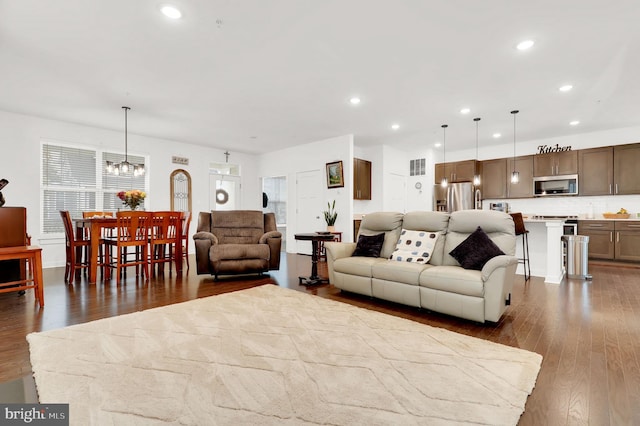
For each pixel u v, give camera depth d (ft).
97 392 5.20
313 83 12.55
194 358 6.43
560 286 12.98
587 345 7.29
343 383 5.56
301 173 24.00
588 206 20.21
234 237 15.84
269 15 8.21
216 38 9.31
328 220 21.07
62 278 14.23
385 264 10.69
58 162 17.88
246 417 4.63
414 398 5.12
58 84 12.60
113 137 19.72
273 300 10.78
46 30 8.85
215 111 15.96
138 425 4.43
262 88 13.01
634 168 18.04
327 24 8.63
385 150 23.93
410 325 8.51
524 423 4.61
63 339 7.32
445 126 18.62
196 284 13.20
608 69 11.11
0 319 8.77
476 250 9.52
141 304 10.28
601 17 8.18
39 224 17.08
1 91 13.34
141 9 7.94
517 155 22.81
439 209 24.86
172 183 22.40
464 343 7.34
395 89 13.08
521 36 9.12
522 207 22.84
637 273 15.79
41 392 5.18
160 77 11.99
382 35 9.16
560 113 16.05
